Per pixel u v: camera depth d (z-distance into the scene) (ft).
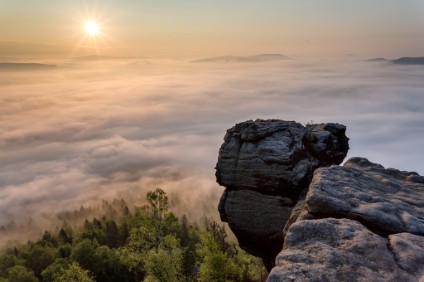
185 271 116.37
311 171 93.40
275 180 92.12
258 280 133.80
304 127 107.96
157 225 110.83
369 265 27.89
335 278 26.12
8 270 328.29
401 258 28.76
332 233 33.04
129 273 310.45
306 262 28.30
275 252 97.55
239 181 97.71
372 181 52.03
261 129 99.71
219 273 106.63
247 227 96.73
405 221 37.27
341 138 112.16
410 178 55.47
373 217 37.52
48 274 296.10
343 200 41.57
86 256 321.32
